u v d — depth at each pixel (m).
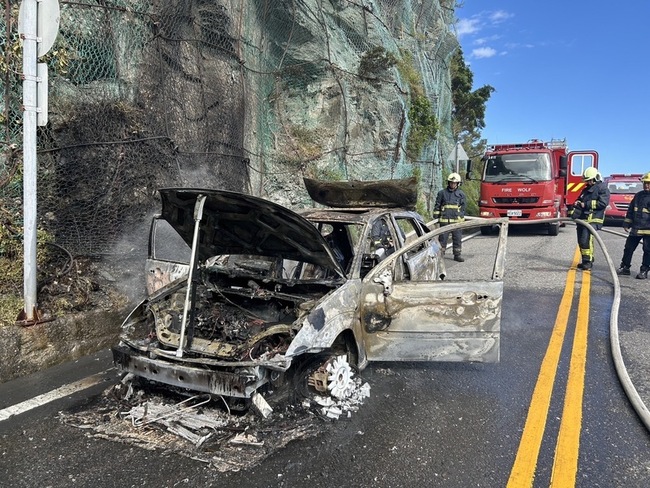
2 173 5.25
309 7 11.30
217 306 4.11
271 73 10.57
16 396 3.94
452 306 3.93
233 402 3.44
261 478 2.88
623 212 19.34
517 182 14.86
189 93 7.10
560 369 4.64
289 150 11.04
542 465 3.07
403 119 14.04
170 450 3.14
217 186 7.42
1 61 5.04
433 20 18.31
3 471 2.93
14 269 5.14
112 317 5.29
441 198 10.56
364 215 4.90
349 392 3.87
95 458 3.06
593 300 7.16
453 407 3.85
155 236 5.30
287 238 3.91
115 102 6.05
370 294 4.02
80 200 5.81
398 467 3.02
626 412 3.79
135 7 6.36
